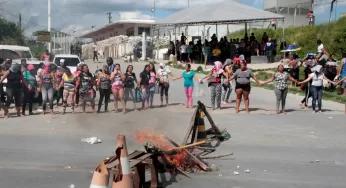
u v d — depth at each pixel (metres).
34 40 42.03
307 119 12.58
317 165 7.62
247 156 8.23
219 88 14.30
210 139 9.64
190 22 29.62
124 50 44.66
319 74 13.88
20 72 13.12
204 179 6.70
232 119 12.54
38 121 12.19
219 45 30.75
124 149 5.20
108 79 13.74
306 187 6.34
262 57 29.62
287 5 38.75
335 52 27.81
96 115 13.23
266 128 11.15
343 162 7.83
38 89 13.88
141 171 6.15
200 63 32.03
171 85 21.52
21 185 6.33
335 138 9.95
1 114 13.73
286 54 27.25
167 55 37.50
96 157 8.01
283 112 13.70
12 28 40.78
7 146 8.91
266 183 6.52
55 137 9.86
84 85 13.60
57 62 19.34
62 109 14.74
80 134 10.20
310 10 38.88
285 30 35.38
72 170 7.13
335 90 19.23
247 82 13.57
